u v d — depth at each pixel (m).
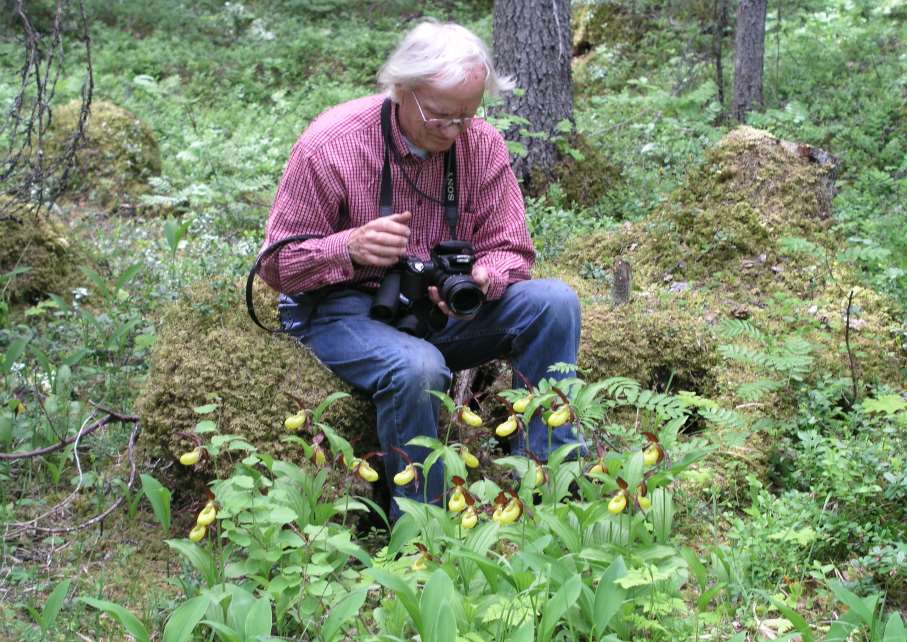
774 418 4.15
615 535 3.06
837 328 4.73
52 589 3.20
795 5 11.97
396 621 2.74
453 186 3.66
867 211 6.61
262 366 3.73
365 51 12.65
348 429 3.69
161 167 7.83
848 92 9.36
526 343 3.68
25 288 5.42
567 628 2.80
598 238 5.94
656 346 4.52
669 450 3.51
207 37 12.90
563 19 7.33
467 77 3.32
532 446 3.68
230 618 2.70
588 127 9.23
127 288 5.52
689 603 3.11
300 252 3.49
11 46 10.77
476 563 2.90
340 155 3.54
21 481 3.91
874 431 3.94
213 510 2.89
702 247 5.60
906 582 3.20
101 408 4.01
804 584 3.24
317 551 3.03
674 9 11.97
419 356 3.38
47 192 6.96
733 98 9.30
